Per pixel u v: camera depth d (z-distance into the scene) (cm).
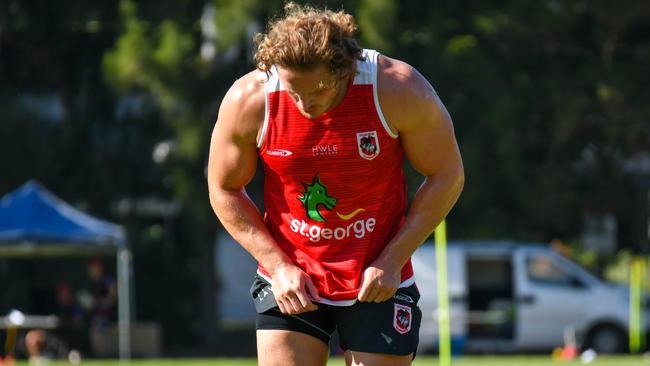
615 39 7662
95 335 7000
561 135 7706
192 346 8400
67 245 6188
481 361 5691
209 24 7638
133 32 7175
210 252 8019
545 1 7544
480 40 7781
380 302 1537
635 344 6619
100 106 8294
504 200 7825
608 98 7588
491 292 6912
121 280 7006
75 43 8344
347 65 1412
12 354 6662
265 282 1585
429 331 6575
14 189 8025
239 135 1520
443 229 3962
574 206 8012
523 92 7694
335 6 6931
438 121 1499
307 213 1535
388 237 1566
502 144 7375
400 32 7219
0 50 8300
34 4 8081
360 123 1470
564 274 6794
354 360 1552
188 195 7569
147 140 8256
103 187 8175
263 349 1570
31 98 8681
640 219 8212
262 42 1455
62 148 8156
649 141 7844
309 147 1484
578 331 6719
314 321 1556
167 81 7112
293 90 1416
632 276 7206
